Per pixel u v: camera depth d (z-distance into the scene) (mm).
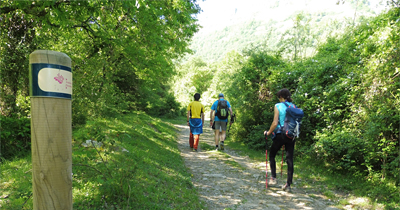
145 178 3812
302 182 4766
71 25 5297
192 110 8172
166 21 7129
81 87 6504
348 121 5387
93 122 7297
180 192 3787
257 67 9797
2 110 5188
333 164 5340
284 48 10578
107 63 8281
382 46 4660
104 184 2992
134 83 17031
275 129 4344
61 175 1270
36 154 1241
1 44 5074
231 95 11195
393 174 4168
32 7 3736
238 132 9984
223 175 5242
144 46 8523
